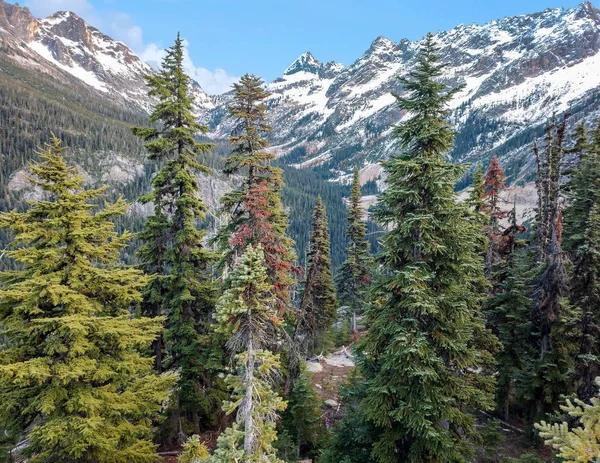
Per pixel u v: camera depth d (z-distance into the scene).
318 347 36.19
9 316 10.71
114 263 13.12
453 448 11.46
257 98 17.84
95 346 11.29
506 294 20.98
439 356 12.10
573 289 17.42
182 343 17.38
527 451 18.38
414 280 11.13
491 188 27.52
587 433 5.18
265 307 8.37
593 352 16.14
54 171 11.09
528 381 19.11
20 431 10.96
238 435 7.58
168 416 17.97
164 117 17.92
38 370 9.38
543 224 23.11
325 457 13.91
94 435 10.07
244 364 8.09
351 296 42.78
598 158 21.47
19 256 10.25
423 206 12.34
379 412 11.41
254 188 16.84
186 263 17.52
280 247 17.36
